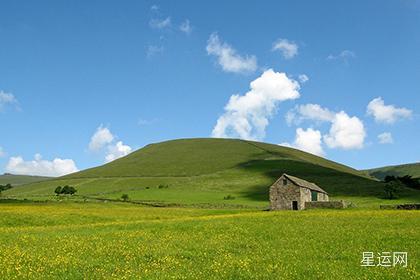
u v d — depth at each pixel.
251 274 24.80
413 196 132.38
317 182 170.25
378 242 36.38
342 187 157.12
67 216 67.19
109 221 66.31
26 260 28.39
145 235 41.56
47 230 47.59
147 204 130.00
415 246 34.34
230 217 63.09
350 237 39.31
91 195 163.62
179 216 75.88
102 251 32.22
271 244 36.16
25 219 62.19
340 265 27.47
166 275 24.39
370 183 164.12
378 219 54.69
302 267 26.55
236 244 36.00
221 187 174.38
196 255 30.83
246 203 132.38
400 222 50.59
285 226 48.28
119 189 183.62
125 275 24.14
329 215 61.91
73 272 25.17
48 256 29.98
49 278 23.70
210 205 125.62
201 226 48.59
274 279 23.80
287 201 100.62
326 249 33.34
